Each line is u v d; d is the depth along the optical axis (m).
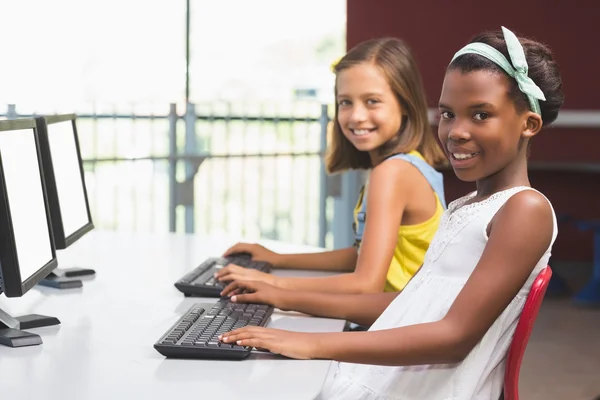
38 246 2.17
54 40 7.90
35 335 1.90
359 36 8.00
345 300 2.19
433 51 7.88
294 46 10.93
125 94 8.16
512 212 1.71
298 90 10.84
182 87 8.24
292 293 2.22
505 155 1.76
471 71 1.74
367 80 2.60
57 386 1.60
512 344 1.74
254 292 2.25
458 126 1.76
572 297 6.79
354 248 2.81
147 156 5.80
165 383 1.63
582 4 7.66
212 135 6.45
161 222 6.99
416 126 2.64
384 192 2.44
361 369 1.95
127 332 2.00
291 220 7.04
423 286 1.88
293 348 1.78
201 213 6.96
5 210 1.93
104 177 6.13
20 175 2.08
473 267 1.79
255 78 10.47
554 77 1.80
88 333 1.99
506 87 1.73
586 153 7.80
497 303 1.69
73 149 2.79
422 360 1.72
